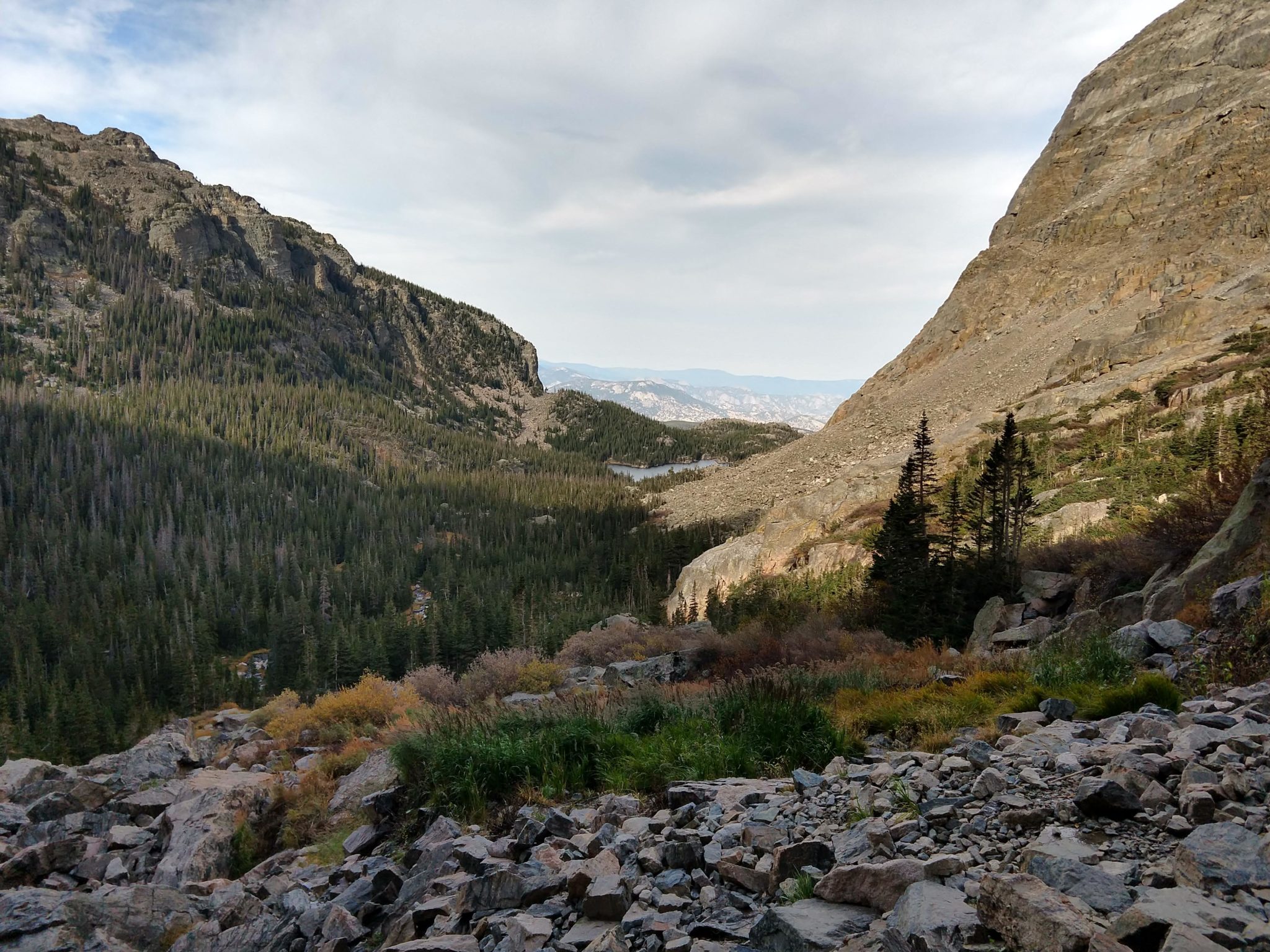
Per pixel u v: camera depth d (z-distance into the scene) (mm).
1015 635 23141
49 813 15641
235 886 10633
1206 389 61875
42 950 8820
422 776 11359
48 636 99188
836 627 32812
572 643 44562
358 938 7711
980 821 5625
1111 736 7523
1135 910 3518
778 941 4520
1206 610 13281
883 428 123750
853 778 7684
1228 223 104812
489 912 6668
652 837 7238
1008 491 39938
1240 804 5062
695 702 12727
